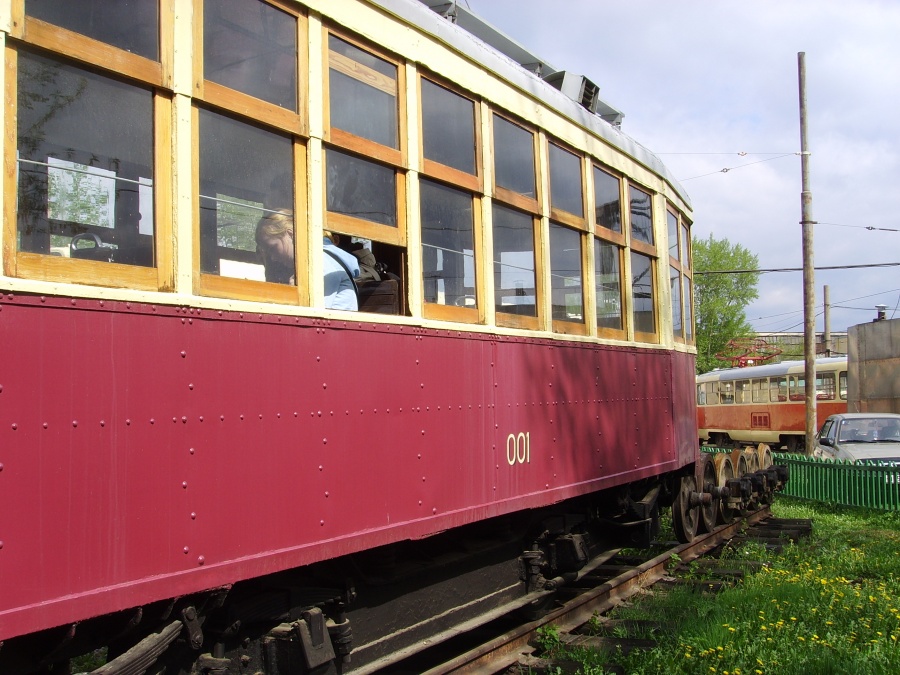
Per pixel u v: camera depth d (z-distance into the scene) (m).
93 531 2.80
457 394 4.75
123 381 2.94
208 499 3.21
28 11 2.80
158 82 3.21
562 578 6.50
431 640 4.77
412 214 4.50
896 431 16.84
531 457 5.50
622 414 6.96
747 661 5.07
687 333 9.26
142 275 3.12
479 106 5.17
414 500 4.33
